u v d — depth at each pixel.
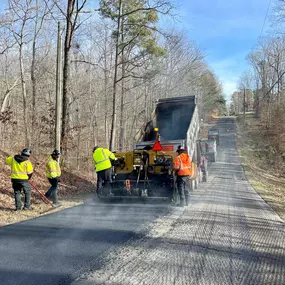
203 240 5.88
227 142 49.44
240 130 62.12
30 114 17.56
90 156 19.06
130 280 4.02
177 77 33.16
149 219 7.57
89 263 4.58
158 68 23.70
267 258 5.06
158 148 10.05
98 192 10.25
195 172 13.13
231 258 4.97
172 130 13.84
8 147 16.86
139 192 9.89
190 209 9.11
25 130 16.11
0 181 11.04
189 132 11.87
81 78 24.53
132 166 10.29
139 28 19.41
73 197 11.55
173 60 31.77
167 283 3.96
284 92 50.78
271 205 10.87
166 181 9.93
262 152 37.88
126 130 28.16
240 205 10.30
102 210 8.78
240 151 39.97
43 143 17.59
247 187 15.82
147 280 4.03
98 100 24.53
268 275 4.34
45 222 7.14
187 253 5.11
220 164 28.28
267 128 50.44
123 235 6.08
